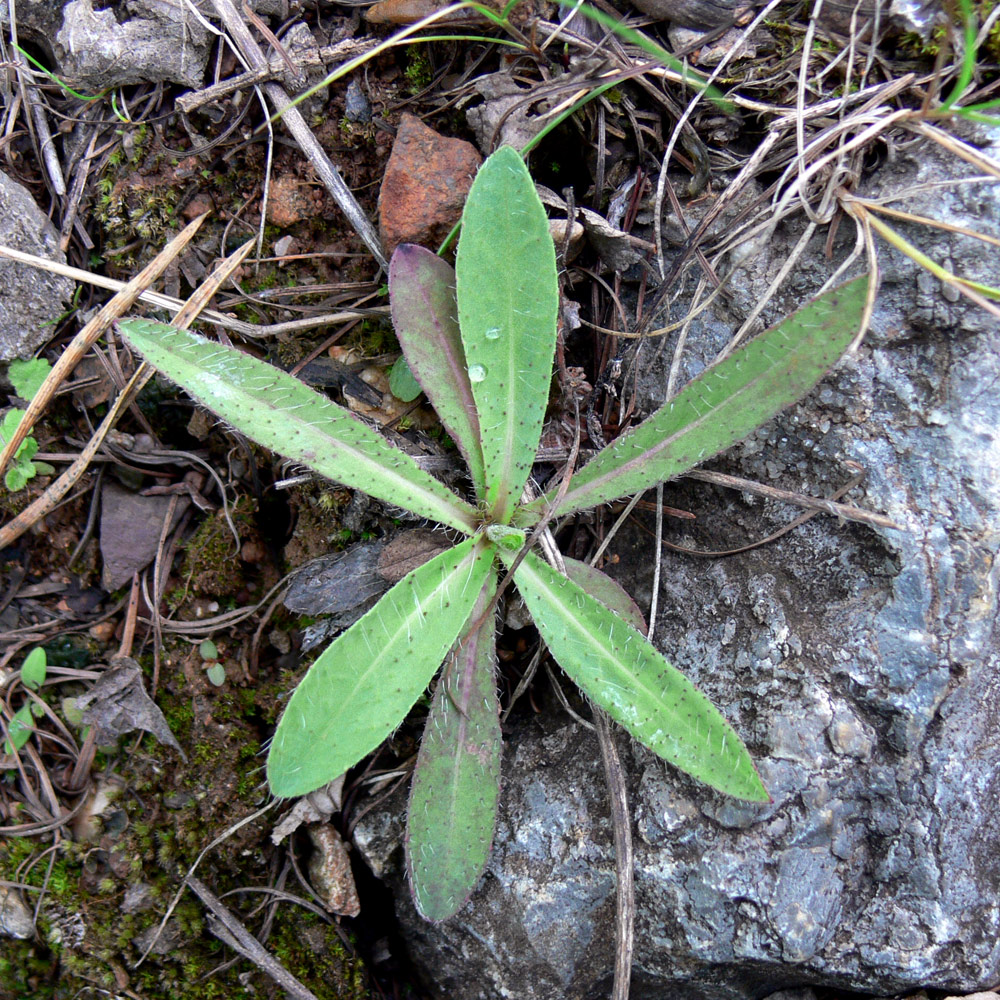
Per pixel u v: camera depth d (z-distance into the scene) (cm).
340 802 27
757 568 26
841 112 25
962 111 24
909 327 25
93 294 27
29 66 27
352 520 27
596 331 27
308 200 27
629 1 26
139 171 27
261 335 27
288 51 27
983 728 24
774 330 24
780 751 25
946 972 24
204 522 28
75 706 27
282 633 28
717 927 24
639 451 25
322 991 26
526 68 27
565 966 25
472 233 25
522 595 26
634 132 26
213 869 26
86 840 26
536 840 26
